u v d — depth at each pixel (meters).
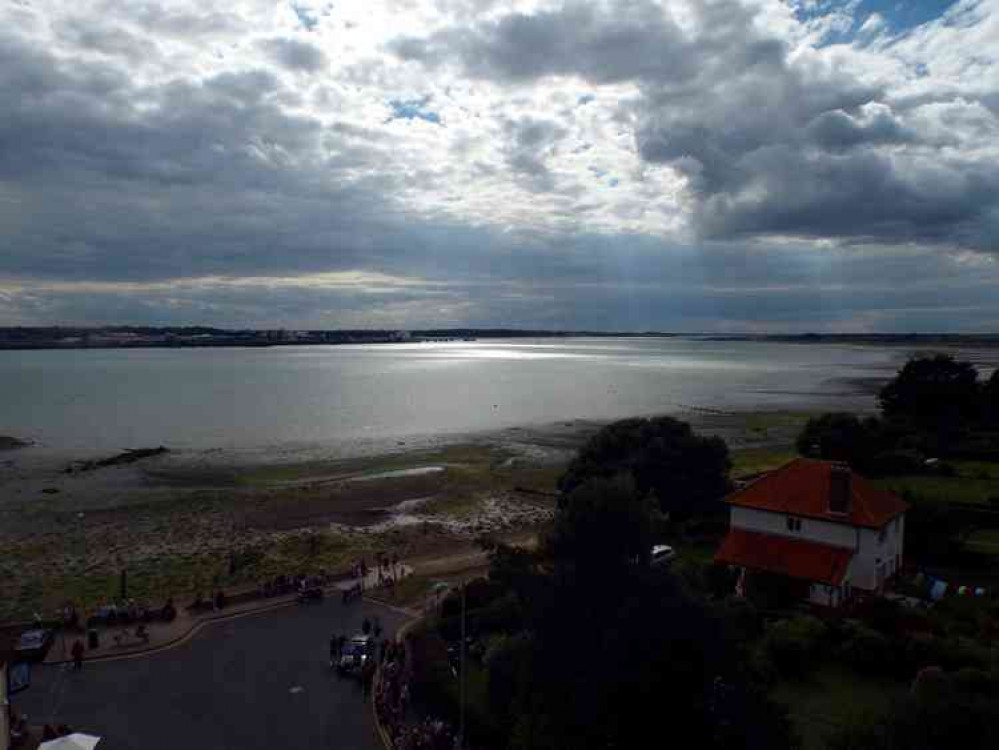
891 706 24.62
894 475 81.50
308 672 37.59
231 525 71.25
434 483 89.56
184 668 37.88
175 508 77.81
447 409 166.25
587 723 25.80
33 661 38.34
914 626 39.81
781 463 96.62
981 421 108.31
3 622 45.69
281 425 141.38
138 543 65.06
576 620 28.12
